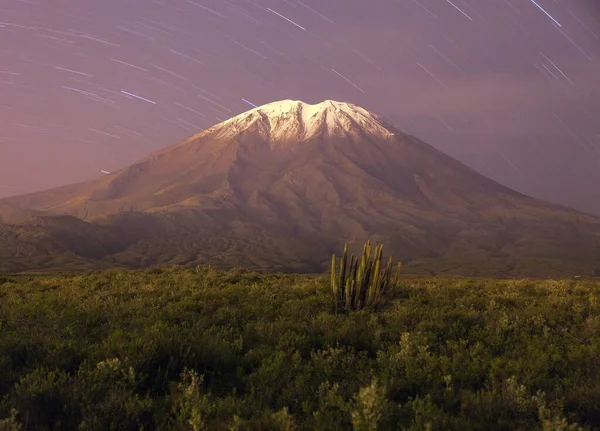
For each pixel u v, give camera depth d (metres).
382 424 5.07
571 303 13.64
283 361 7.17
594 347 8.09
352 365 7.39
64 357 7.17
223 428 5.04
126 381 6.34
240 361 7.43
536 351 7.88
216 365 7.21
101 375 6.06
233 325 9.97
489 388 6.36
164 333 8.00
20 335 8.26
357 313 11.24
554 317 11.37
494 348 8.58
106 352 7.10
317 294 14.65
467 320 10.73
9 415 5.27
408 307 11.91
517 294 15.67
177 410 5.63
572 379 6.65
